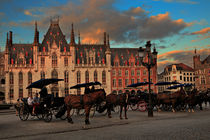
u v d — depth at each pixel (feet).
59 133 52.95
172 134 46.29
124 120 74.08
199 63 351.67
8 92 271.49
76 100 67.15
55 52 284.41
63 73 283.38
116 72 303.27
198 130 50.57
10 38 296.71
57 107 77.30
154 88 306.96
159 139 41.86
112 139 43.04
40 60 281.33
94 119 78.33
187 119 73.77
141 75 308.81
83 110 116.78
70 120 68.80
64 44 297.12
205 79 337.11
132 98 115.55
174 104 103.09
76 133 51.88
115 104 80.33
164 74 425.28
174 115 86.99
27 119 83.46
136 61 317.63
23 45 301.43
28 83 277.23
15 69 276.00
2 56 312.91
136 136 45.24
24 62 278.87
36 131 55.01
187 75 394.93
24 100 81.66
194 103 102.12
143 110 109.91
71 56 287.28
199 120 69.77
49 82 88.84
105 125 62.95
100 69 294.66
